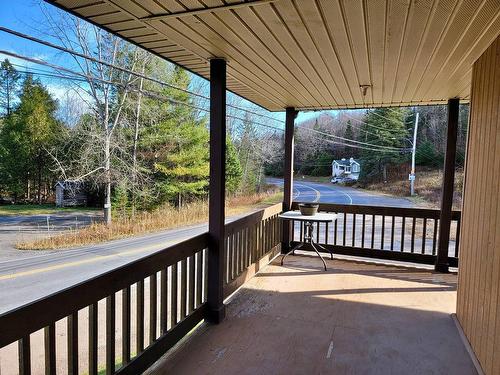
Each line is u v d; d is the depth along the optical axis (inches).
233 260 139.4
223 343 98.8
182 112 598.9
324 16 74.9
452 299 134.2
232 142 829.2
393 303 129.6
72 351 61.4
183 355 92.2
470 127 109.9
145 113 562.6
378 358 91.4
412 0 66.4
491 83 89.3
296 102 177.9
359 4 68.9
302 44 92.6
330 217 176.2
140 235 448.1
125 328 75.4
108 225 482.9
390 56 100.6
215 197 111.3
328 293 139.5
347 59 104.7
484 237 89.7
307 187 1112.2
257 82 135.3
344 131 1325.0
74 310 61.0
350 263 183.5
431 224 519.2
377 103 175.6
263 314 119.1
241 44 93.7
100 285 67.2
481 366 85.5
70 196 625.3
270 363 88.6
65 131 561.0
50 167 593.6
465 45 90.7
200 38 89.7
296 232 352.8
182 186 612.1
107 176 514.9
